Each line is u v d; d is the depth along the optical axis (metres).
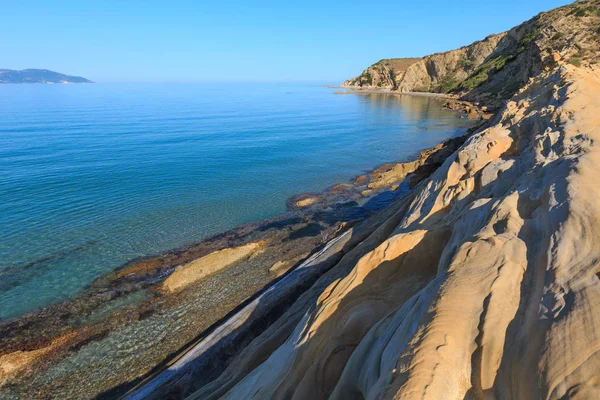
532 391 3.59
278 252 17.58
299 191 27.12
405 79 131.12
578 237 5.11
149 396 9.78
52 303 14.05
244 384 7.84
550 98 17.30
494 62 93.50
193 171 32.53
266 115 77.50
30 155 37.56
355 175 31.31
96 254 17.70
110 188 27.42
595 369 3.29
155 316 13.27
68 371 11.05
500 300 4.70
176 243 18.88
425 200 13.38
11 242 18.73
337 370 6.50
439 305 4.80
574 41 57.66
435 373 3.94
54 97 143.38
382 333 5.82
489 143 13.67
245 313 12.53
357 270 8.51
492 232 6.55
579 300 4.08
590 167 7.09
